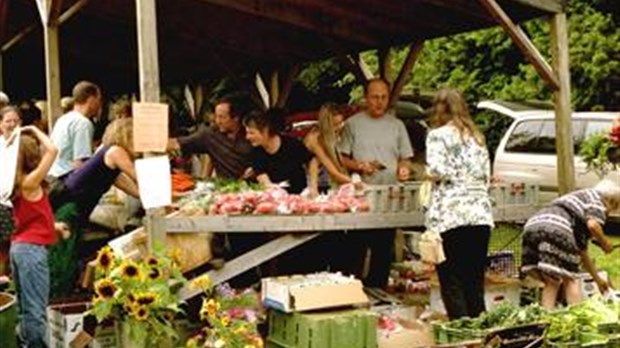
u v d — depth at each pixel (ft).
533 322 16.43
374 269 22.81
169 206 18.93
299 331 17.33
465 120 19.24
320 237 22.56
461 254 19.04
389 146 23.18
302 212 19.36
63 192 19.81
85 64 45.32
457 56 59.31
